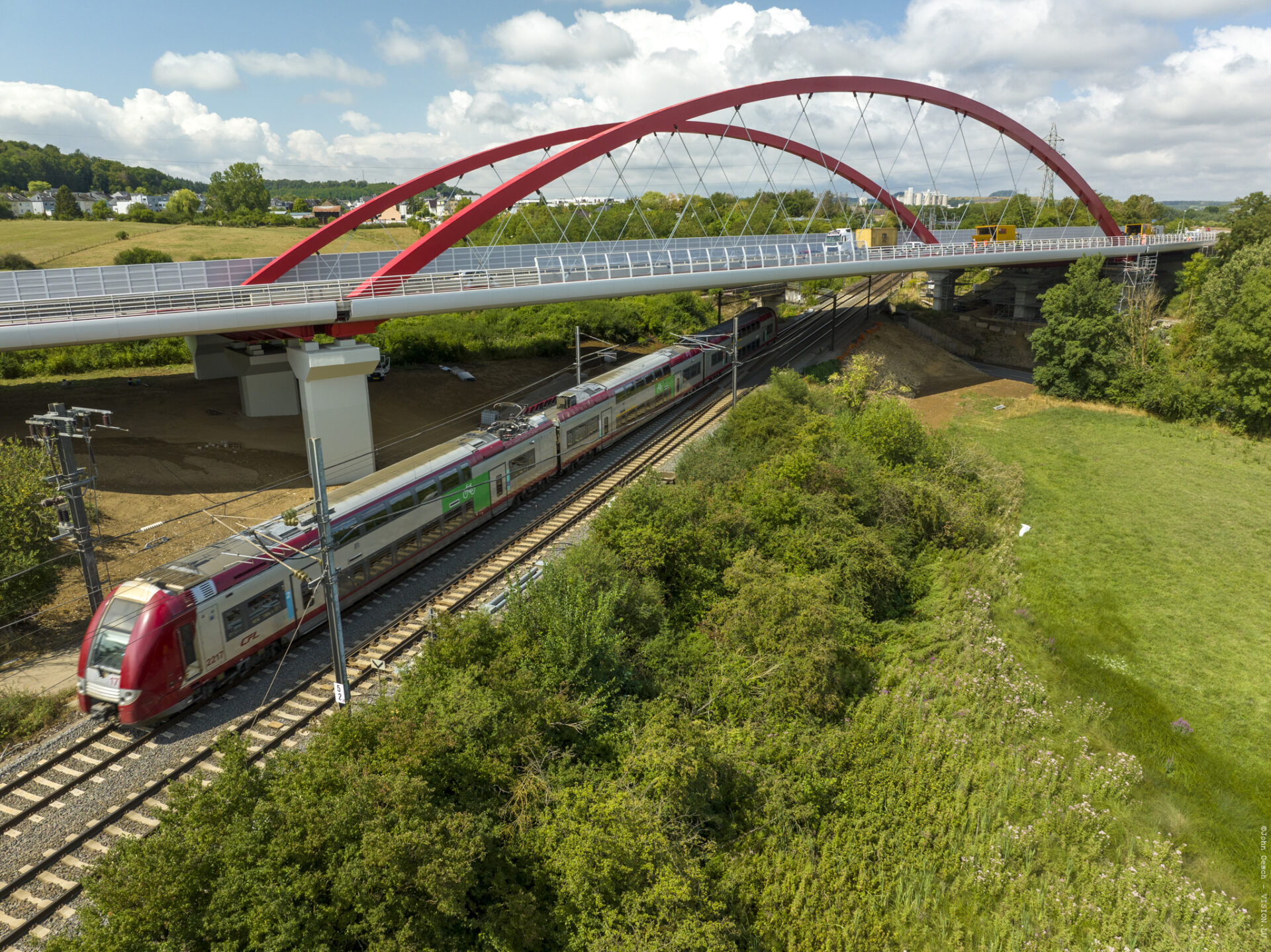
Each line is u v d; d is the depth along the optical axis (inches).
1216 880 788.0
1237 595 1402.6
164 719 838.5
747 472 1441.9
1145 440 2285.9
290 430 1866.4
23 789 731.4
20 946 575.8
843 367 2687.0
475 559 1240.2
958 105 2999.5
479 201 1705.2
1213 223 7017.7
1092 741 981.8
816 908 697.0
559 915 585.6
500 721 709.9
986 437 2309.3
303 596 975.6
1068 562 1503.4
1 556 997.2
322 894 525.3
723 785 785.6
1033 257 2918.3
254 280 1619.1
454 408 2206.0
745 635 1003.9
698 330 3262.8
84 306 1273.4
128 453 1604.3
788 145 2876.5
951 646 1126.4
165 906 478.0
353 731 639.1
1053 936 688.4
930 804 815.7
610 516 1139.9
